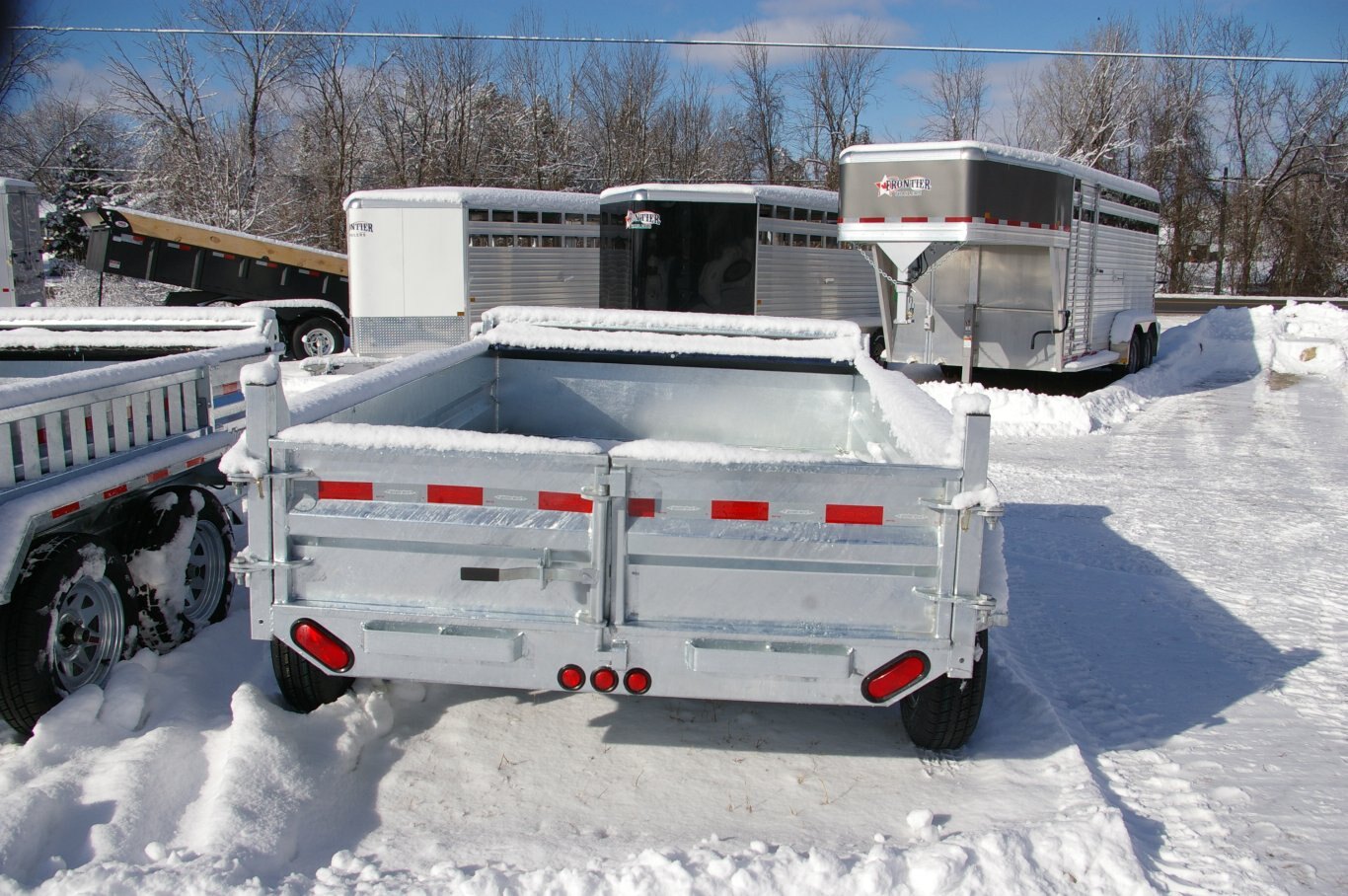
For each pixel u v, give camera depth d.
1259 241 52.16
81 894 2.70
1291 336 20.41
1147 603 6.16
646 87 44.94
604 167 45.06
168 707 4.05
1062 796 3.59
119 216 17.70
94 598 4.17
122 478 4.26
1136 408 14.51
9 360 5.95
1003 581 3.35
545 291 17.27
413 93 42.19
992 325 14.41
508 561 3.31
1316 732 4.37
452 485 3.30
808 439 6.38
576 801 3.54
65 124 45.72
